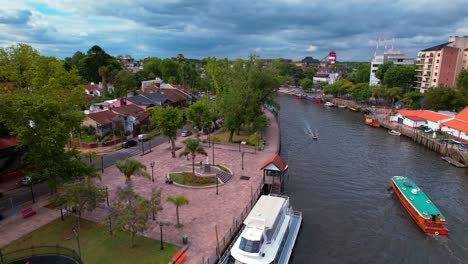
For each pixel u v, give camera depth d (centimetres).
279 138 8038
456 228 4084
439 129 8688
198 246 3156
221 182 4831
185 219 3703
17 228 3409
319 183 5481
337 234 3900
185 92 13412
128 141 6731
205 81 15725
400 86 14762
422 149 7788
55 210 3816
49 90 5716
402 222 4200
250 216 3262
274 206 3516
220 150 6662
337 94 17650
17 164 4831
